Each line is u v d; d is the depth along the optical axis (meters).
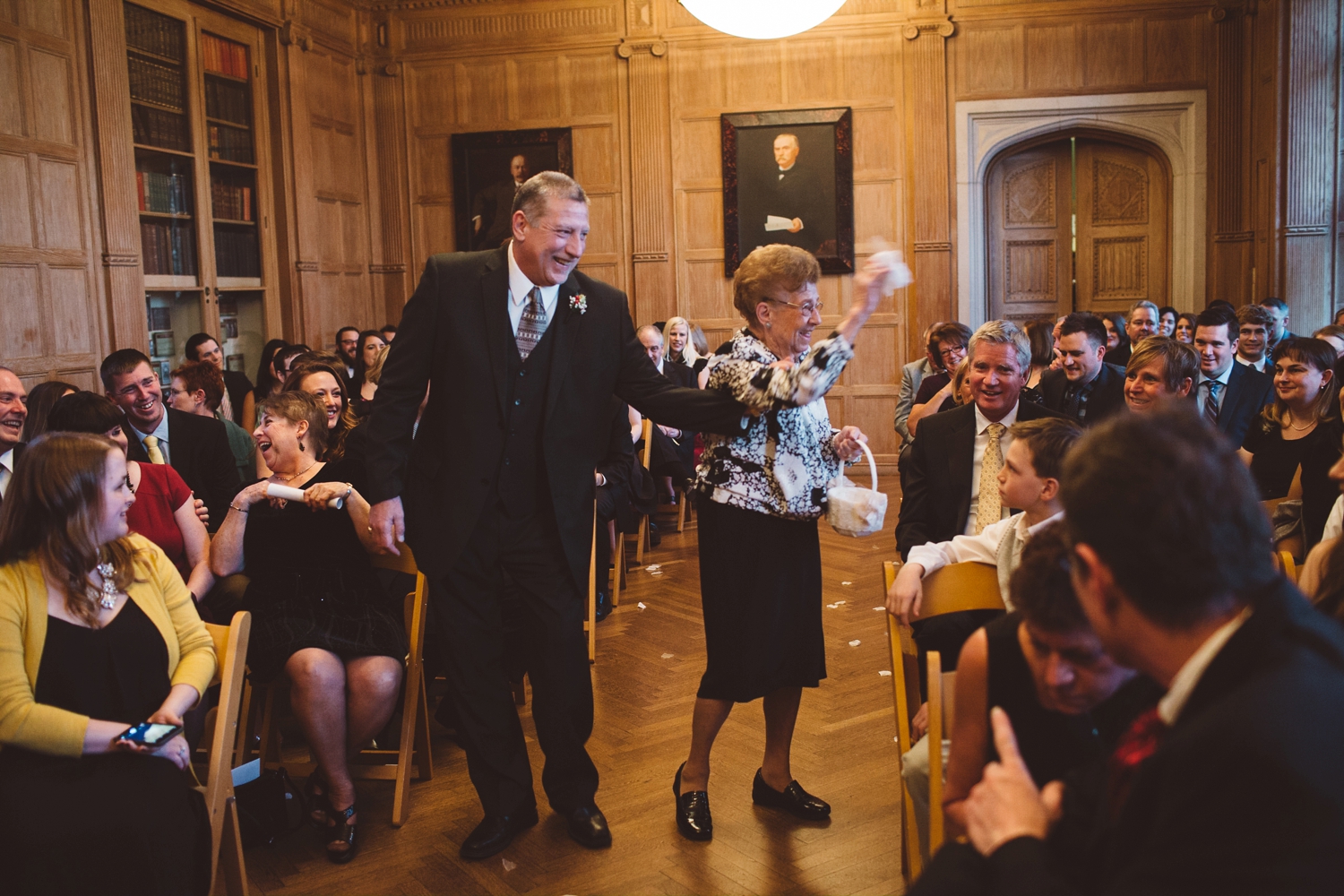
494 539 2.90
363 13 10.14
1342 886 0.88
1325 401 3.90
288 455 3.20
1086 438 1.10
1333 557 1.45
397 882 2.77
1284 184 8.84
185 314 7.96
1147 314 6.98
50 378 6.54
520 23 10.05
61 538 2.29
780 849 2.88
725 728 3.82
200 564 3.29
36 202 6.45
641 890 2.68
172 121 7.77
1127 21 9.34
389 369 2.87
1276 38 8.76
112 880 2.11
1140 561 1.01
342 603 3.08
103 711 2.32
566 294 2.95
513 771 2.94
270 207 8.91
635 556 6.85
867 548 6.95
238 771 3.00
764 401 2.69
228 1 8.15
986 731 1.61
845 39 9.64
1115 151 9.86
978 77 9.55
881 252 2.60
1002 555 2.34
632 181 10.00
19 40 6.33
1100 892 1.07
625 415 4.71
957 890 1.20
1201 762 0.94
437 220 10.34
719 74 9.81
